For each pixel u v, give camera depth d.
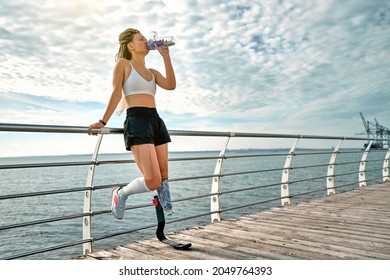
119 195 2.62
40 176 80.19
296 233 3.14
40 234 23.28
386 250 2.60
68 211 31.58
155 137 2.52
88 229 2.54
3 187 52.56
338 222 3.62
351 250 2.60
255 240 2.90
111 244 18.08
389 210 4.28
